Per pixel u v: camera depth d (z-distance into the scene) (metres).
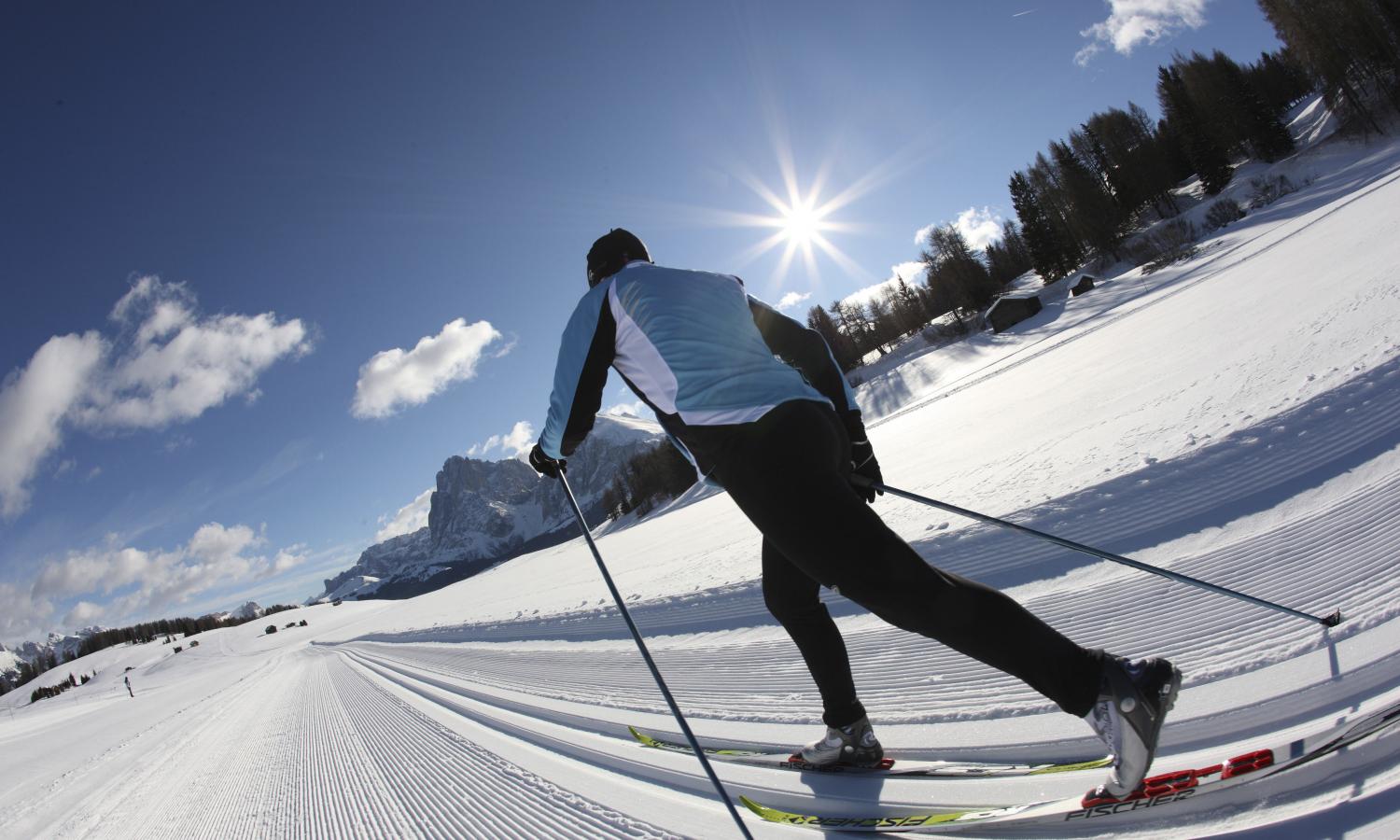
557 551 39.72
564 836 2.30
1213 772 1.22
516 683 6.17
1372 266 7.98
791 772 2.10
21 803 7.77
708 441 1.46
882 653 3.25
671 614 6.48
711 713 3.28
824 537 1.33
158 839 3.99
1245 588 2.32
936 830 1.50
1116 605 2.63
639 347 1.55
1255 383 5.00
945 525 4.70
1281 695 1.55
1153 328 13.88
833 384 1.68
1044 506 3.94
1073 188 64.25
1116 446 5.04
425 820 2.93
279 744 6.22
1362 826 1.05
